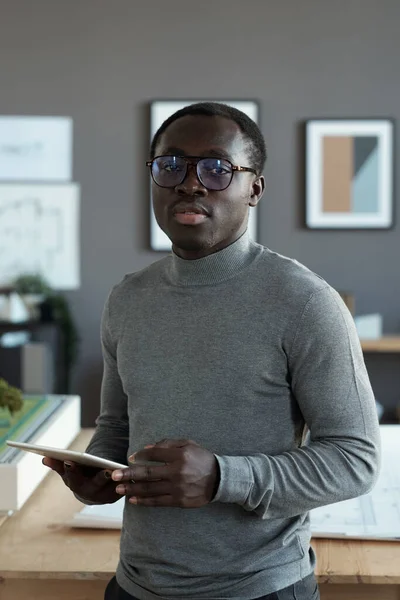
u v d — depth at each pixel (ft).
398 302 16.28
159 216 4.57
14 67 16.29
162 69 16.20
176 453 4.00
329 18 16.01
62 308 16.06
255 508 4.21
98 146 16.37
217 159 4.39
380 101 16.06
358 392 4.28
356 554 5.47
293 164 16.21
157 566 4.42
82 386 16.69
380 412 15.19
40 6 16.21
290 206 16.28
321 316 4.28
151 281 4.85
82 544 5.66
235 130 4.50
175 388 4.44
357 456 4.19
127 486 4.02
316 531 5.76
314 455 4.18
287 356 4.34
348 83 16.06
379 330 15.49
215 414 4.35
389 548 5.58
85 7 16.19
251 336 4.35
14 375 12.35
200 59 16.15
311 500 4.14
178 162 4.42
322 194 16.16
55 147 16.38
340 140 16.10
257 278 4.49
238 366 4.33
